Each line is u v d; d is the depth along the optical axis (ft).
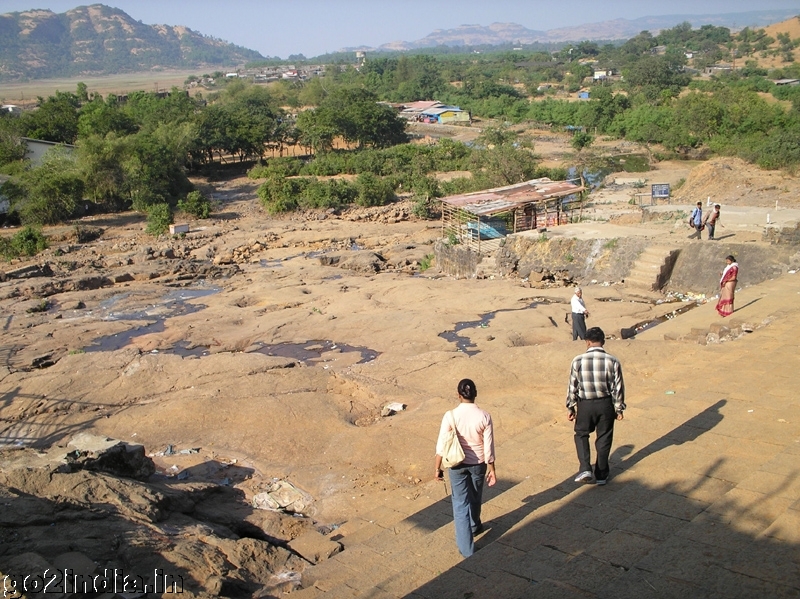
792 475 21.21
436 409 39.73
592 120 272.92
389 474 32.78
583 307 51.90
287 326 68.85
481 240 95.66
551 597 16.39
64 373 53.57
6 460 28.84
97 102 265.54
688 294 68.90
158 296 91.09
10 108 378.12
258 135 247.29
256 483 33.83
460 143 227.61
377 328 65.72
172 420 42.65
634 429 28.73
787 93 281.33
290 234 130.41
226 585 21.33
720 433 26.91
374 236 127.44
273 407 42.55
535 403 38.96
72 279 97.55
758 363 37.01
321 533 27.86
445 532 23.15
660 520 19.95
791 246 65.57
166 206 144.66
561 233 84.17
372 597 19.13
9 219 155.74
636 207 117.39
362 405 43.42
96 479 26.99
